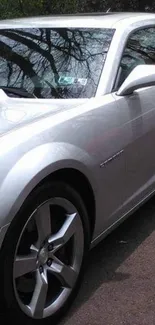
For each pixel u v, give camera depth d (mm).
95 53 3574
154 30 4391
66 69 3533
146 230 4098
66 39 3717
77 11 10180
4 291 2467
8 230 2434
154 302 3088
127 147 3418
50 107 3135
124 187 3496
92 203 3125
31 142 2654
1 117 2910
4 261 2441
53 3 9180
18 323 2598
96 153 3055
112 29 3744
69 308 2994
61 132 2842
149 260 3607
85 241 3051
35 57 3678
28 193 2516
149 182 3963
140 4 12789
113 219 3441
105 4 11961
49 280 2885
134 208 3783
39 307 2707
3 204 2418
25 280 2701
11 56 3756
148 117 3721
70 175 2883
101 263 3566
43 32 3836
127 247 3807
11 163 2514
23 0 8555
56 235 2824
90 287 3258
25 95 3402
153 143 3861
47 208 2697
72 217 2879
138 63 3877
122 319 2918
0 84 3574
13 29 3963
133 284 3293
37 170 2561
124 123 3381
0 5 8281
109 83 3445
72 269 2936
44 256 2748
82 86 3410
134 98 3566
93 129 3068
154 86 3904
